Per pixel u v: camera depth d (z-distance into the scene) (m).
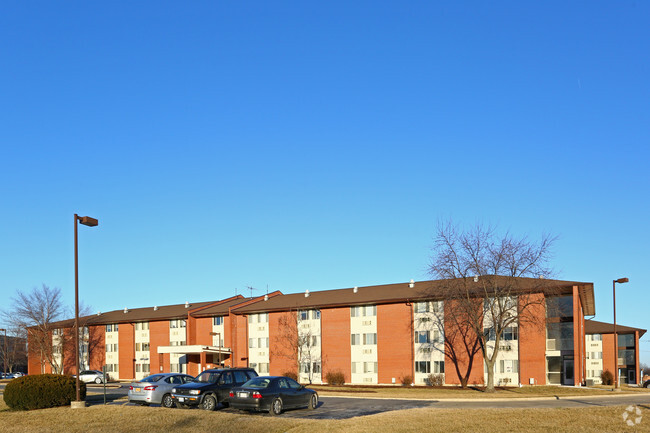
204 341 71.81
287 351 63.69
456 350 53.22
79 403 27.70
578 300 50.12
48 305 79.62
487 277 46.75
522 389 45.56
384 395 38.41
